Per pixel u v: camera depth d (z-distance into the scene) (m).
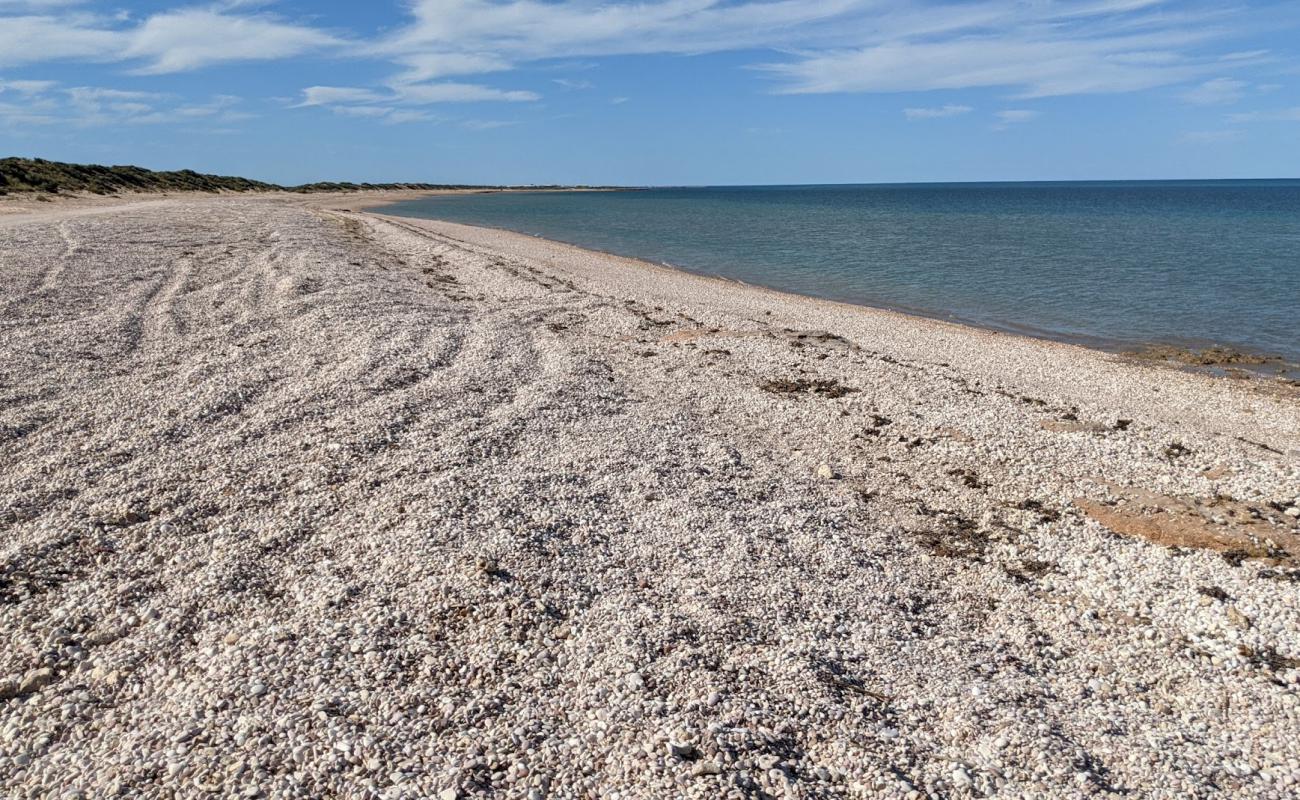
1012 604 9.48
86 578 8.33
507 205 126.69
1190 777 6.61
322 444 12.02
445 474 11.25
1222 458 13.48
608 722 6.72
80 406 12.83
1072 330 26.89
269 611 7.95
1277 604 9.28
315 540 9.34
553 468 11.88
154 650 7.29
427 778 5.95
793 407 16.02
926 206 129.25
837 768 6.44
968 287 35.84
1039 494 12.29
